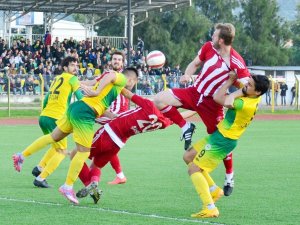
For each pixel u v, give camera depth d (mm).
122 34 82250
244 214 11547
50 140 13031
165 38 79625
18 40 51250
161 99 12742
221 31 12070
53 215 11195
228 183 12883
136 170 17219
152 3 49750
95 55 50219
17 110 40219
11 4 50969
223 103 11641
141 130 12711
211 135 11469
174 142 25031
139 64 46594
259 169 17625
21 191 13711
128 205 12250
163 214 11414
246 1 88562
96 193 12133
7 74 41156
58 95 14234
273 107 45812
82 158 12164
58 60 49594
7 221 10680
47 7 52719
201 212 11219
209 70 12336
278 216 11406
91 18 57812
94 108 12133
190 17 80875
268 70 58438
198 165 11422
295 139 26750
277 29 88688
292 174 16688
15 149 21922
